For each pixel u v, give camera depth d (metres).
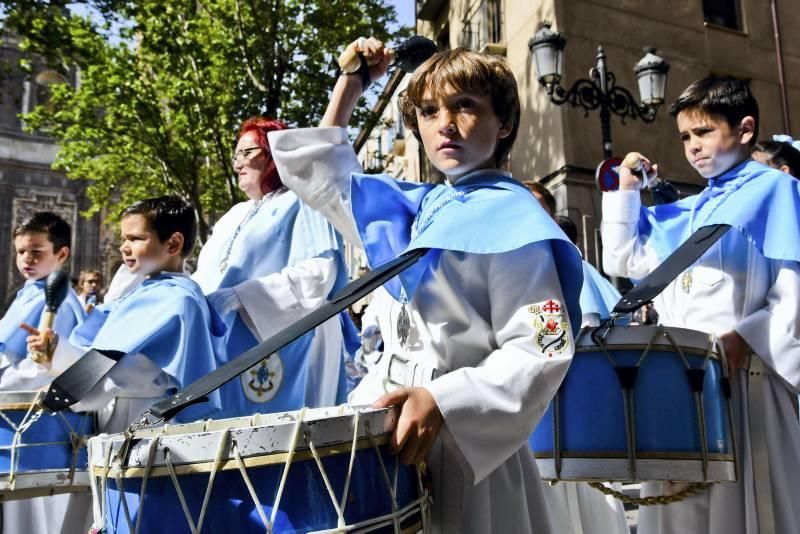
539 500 1.77
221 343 3.07
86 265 30.97
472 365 1.64
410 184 1.96
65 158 19.09
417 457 1.42
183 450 1.27
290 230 3.42
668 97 13.02
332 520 1.28
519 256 1.58
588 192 11.80
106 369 2.51
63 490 2.74
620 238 2.96
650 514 2.50
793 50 14.75
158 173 17.80
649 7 13.23
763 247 2.32
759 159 3.30
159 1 13.83
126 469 1.31
